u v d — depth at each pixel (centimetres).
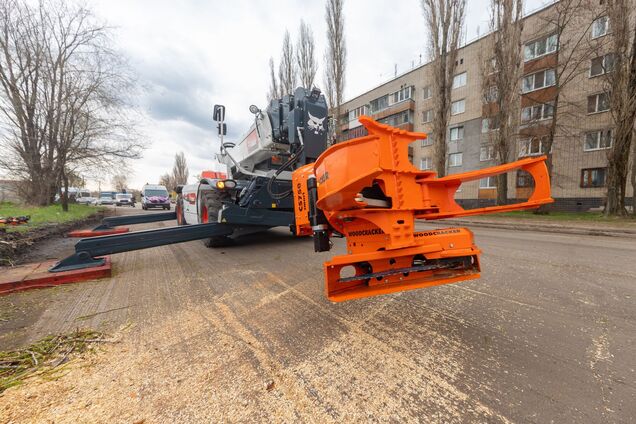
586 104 1505
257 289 321
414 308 262
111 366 177
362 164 181
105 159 1318
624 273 374
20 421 132
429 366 175
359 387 156
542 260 447
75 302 285
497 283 333
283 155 557
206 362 180
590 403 141
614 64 1127
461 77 2127
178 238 442
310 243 613
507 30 1390
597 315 246
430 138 2355
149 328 229
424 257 199
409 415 135
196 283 346
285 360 182
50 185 1276
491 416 133
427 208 197
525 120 1709
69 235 709
